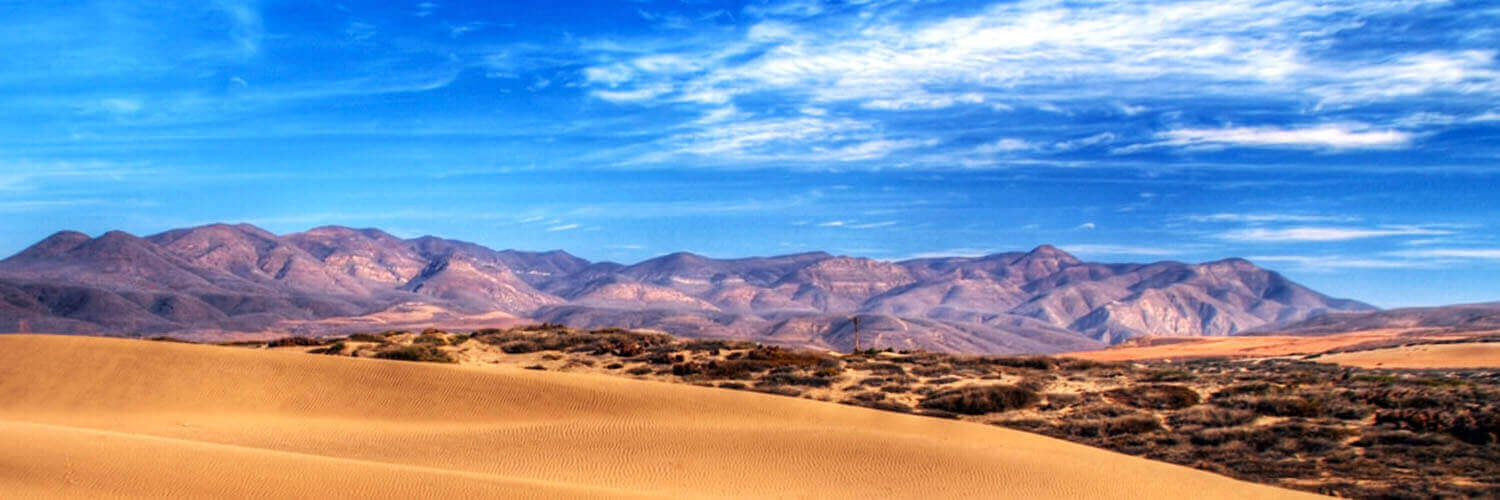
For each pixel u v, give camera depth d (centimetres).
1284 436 3788
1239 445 3744
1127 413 4369
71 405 3738
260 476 2239
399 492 2212
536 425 3434
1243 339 18088
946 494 2762
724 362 5588
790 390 4962
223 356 4144
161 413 3672
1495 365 7888
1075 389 4984
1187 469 3203
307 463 2328
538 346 6291
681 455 3059
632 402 3756
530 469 2897
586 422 3522
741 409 3719
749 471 2928
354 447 3147
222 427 3428
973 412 4534
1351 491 3034
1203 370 6294
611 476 2844
